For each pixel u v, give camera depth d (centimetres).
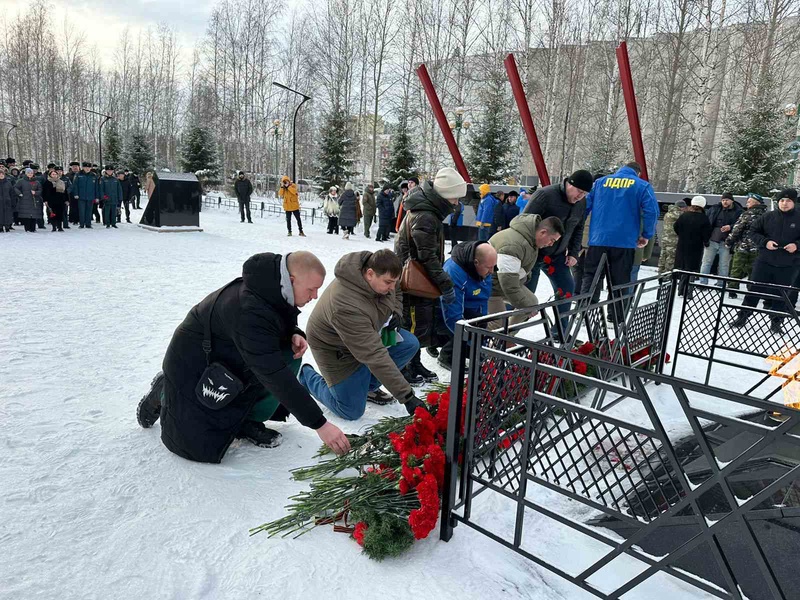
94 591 170
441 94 2512
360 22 2897
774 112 1144
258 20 3525
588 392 350
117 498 219
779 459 265
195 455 247
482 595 179
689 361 469
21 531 195
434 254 361
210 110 3803
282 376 217
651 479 166
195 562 186
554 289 504
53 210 1200
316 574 184
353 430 301
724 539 210
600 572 194
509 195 1059
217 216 2041
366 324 266
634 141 775
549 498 242
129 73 4916
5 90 4572
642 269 992
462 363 199
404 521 199
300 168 4119
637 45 2381
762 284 367
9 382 337
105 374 363
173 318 524
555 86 2178
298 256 222
